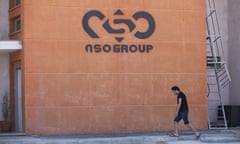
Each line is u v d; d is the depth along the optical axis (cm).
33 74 2044
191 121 2178
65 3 2083
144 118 2133
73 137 1953
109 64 2112
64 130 2058
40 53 2053
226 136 1955
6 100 2227
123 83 2120
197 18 2203
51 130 2047
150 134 2047
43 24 2059
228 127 2325
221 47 2530
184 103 1942
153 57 2153
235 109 2367
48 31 2064
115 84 2112
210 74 2494
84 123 2078
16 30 2247
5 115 2214
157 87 2150
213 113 2486
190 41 2194
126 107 2117
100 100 2098
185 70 2181
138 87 2134
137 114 2127
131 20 2141
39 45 2053
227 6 2555
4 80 2247
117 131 2105
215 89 2500
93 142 1830
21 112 2158
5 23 2256
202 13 2209
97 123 2088
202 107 2192
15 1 2239
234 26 2497
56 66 2066
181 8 2191
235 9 2489
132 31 2139
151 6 2161
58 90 2064
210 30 2528
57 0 2075
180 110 1938
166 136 1959
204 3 2212
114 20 2125
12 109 2230
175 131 1981
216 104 2494
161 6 2170
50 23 2067
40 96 2045
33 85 2041
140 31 2147
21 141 1827
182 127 2164
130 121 2119
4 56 2253
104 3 2117
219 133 2067
